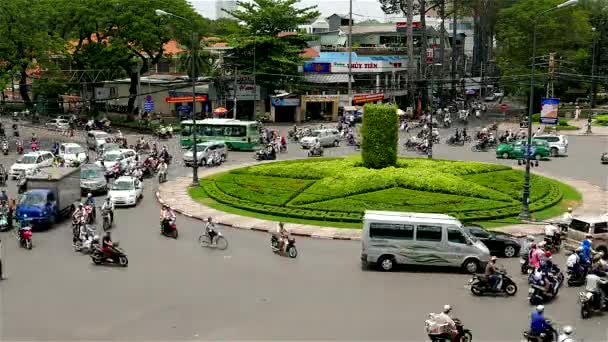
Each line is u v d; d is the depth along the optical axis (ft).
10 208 114.01
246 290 79.25
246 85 282.36
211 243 101.71
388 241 88.02
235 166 180.55
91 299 75.56
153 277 84.43
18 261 92.22
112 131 254.88
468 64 460.55
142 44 258.16
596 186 149.38
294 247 94.94
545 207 124.26
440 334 61.77
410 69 297.74
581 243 91.61
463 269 88.84
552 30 297.33
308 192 131.44
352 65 309.42
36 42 225.56
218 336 64.64
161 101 297.12
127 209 129.80
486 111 355.56
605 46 333.01
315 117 306.96
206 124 217.15
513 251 96.58
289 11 281.74
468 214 115.34
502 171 156.35
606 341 64.59
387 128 147.84
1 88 218.79
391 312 72.23
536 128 273.75
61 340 63.36
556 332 63.52
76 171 127.03
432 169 148.36
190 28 265.54
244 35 278.46
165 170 159.43
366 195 127.13
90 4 250.98
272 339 63.87
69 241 104.47
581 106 338.13
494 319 70.59
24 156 164.14
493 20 378.12
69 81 259.80
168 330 66.13
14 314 70.44
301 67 299.17
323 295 77.82
